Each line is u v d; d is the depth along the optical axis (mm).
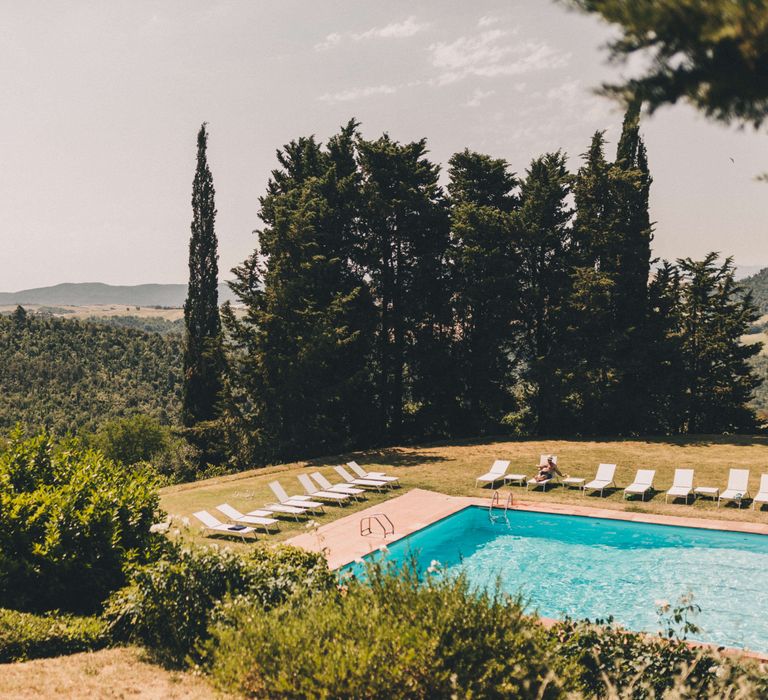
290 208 31625
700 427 36469
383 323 34719
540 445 27703
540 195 32062
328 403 32250
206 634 8586
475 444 29062
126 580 10430
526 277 33781
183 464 35469
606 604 13234
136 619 8961
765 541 15727
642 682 6855
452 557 16219
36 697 6684
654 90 2568
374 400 35906
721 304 37062
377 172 33062
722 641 11266
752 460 22984
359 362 33906
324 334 29531
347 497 20109
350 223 34312
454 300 34344
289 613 7887
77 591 10164
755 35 2275
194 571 9055
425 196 33062
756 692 5977
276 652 6957
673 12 2322
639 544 16844
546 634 7508
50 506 10344
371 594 7355
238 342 31828
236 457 31953
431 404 35500
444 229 34625
